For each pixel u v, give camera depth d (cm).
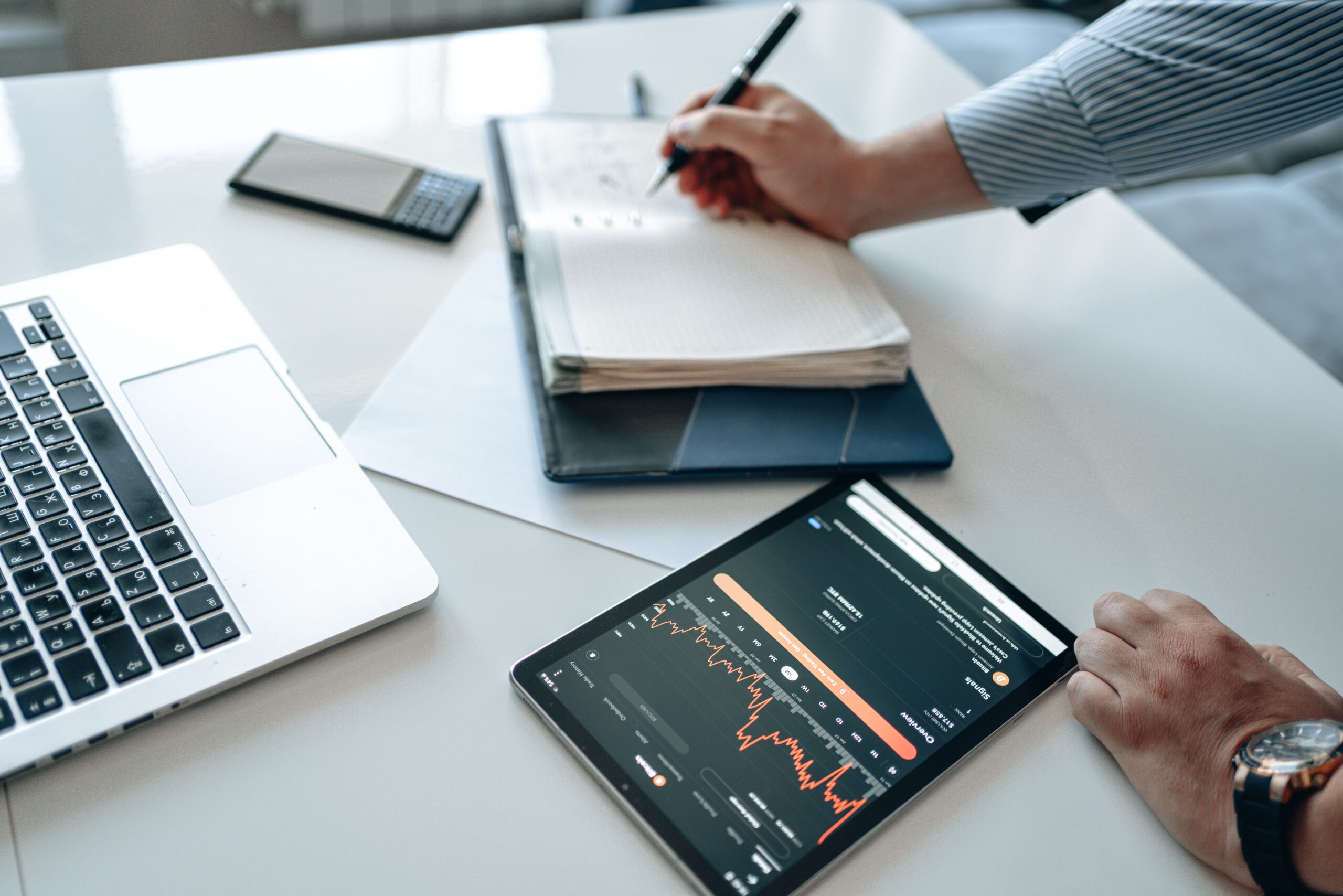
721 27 105
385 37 206
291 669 48
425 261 72
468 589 53
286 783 44
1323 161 157
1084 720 50
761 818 45
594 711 48
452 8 207
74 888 40
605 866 43
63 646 45
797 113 78
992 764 49
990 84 159
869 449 62
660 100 94
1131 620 53
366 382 63
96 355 57
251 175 75
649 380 62
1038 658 53
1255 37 67
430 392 63
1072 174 75
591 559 55
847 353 65
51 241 68
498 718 48
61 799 43
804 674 50
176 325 60
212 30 192
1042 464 65
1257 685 49
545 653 49
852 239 81
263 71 87
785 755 47
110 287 62
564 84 93
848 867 44
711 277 70
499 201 78
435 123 85
